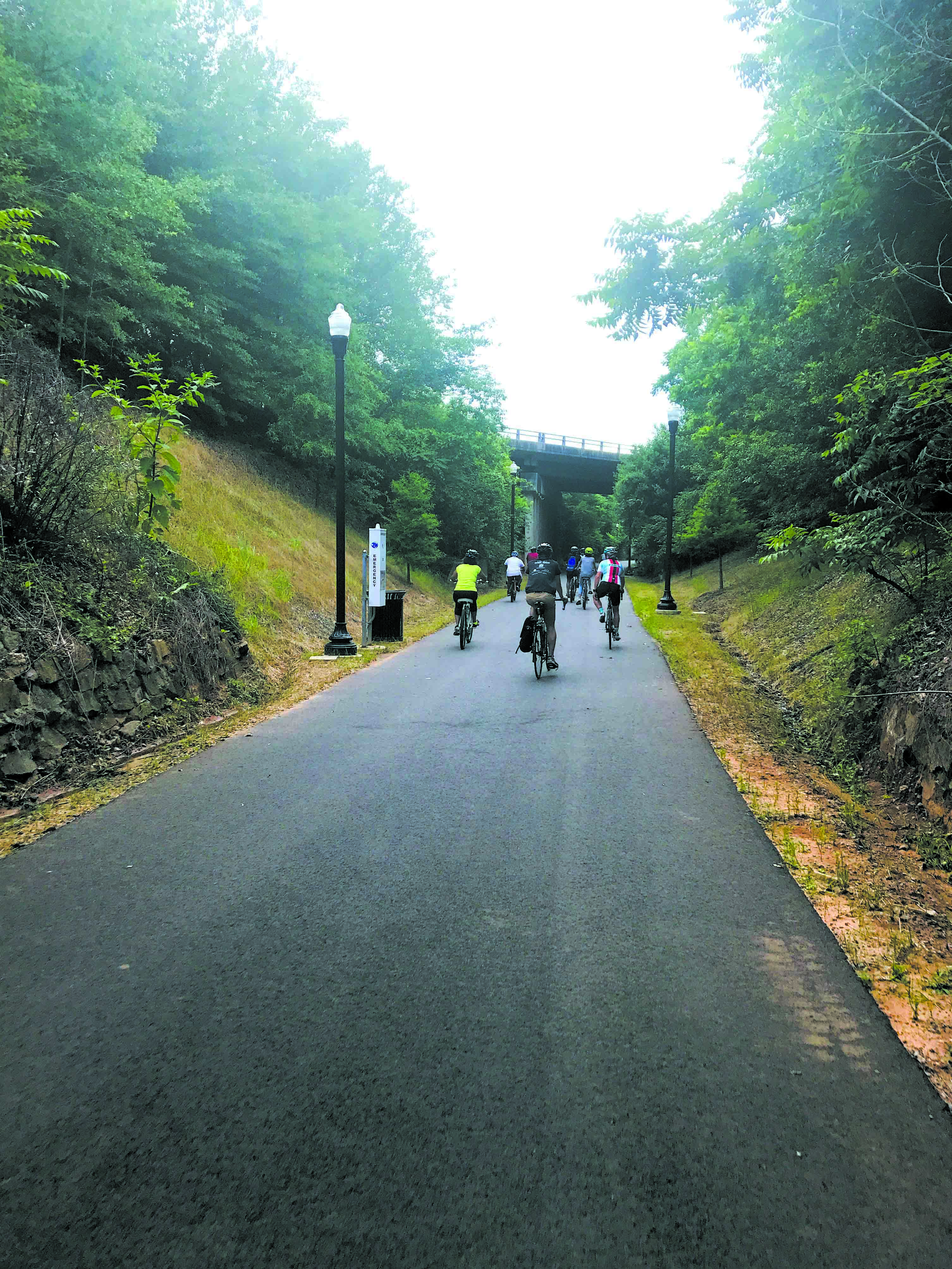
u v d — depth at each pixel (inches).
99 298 592.4
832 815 199.6
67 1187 80.7
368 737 279.0
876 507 314.0
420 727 293.7
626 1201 78.5
